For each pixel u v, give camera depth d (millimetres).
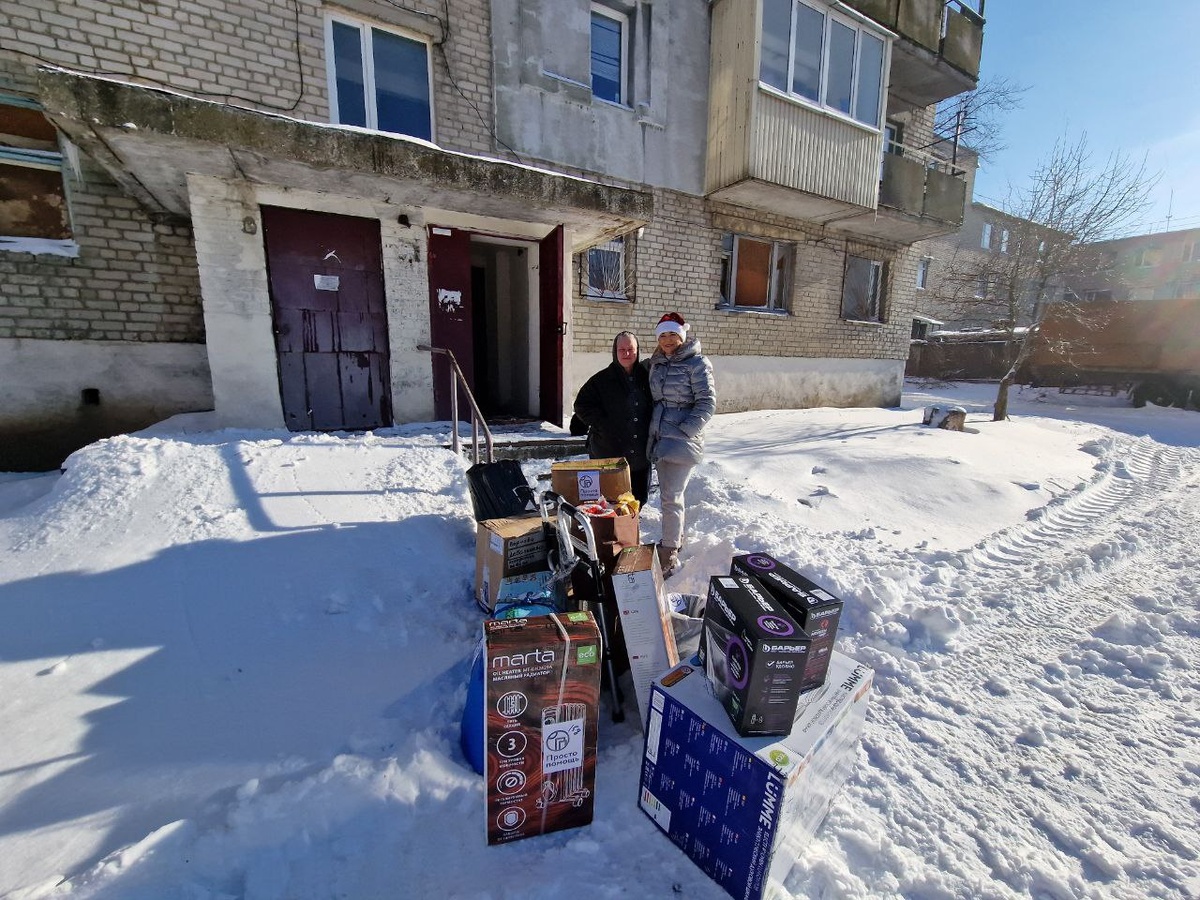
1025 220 9594
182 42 4758
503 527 2443
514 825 1449
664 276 8047
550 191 4703
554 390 6000
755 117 7305
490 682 1357
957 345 18156
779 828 1244
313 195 4664
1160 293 30141
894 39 8609
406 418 5543
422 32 5758
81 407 5008
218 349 4523
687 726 1468
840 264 10078
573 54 6734
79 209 4801
